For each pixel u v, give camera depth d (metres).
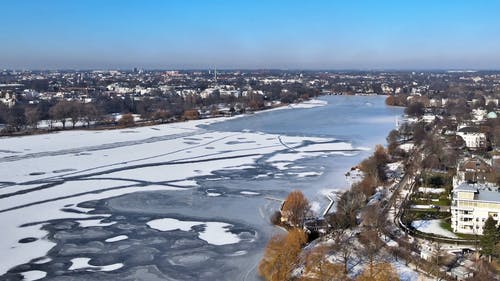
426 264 197.25
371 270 180.88
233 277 199.50
